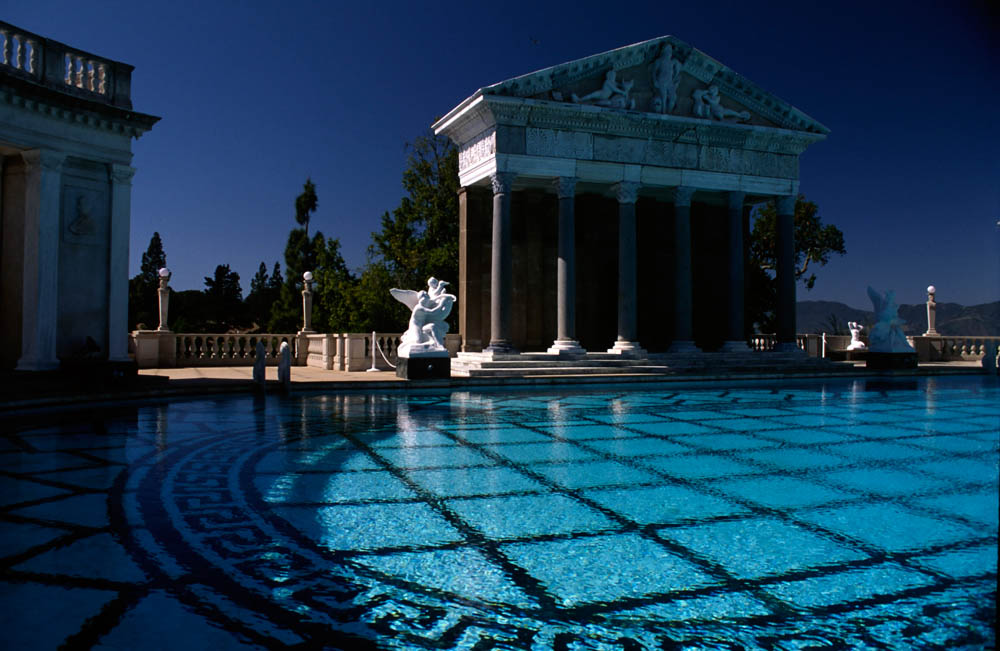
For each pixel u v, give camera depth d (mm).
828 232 49406
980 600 4430
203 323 88312
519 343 29766
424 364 21297
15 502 6734
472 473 8289
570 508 6691
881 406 16125
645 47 27078
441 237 46844
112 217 19891
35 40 17969
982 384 22984
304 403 16281
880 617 4172
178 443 10266
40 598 4359
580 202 31156
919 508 6734
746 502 6953
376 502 6883
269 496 7102
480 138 26984
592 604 4375
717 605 4359
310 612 4223
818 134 29625
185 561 5102
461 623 4086
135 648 3670
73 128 18797
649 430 12023
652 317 32375
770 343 36406
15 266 18797
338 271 57250
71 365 18172
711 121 27703
